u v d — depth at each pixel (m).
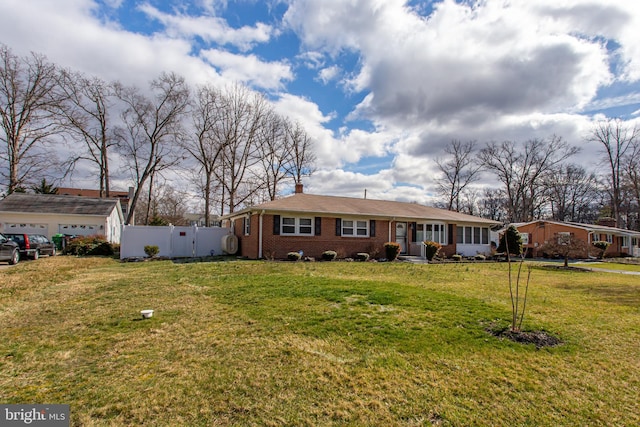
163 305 6.43
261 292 7.61
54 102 27.23
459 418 2.75
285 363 3.76
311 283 8.86
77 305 6.46
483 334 4.85
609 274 14.01
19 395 3.04
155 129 30.19
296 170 35.91
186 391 3.12
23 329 4.96
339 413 2.79
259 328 5.00
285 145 34.97
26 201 22.20
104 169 29.69
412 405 2.94
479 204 53.72
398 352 4.13
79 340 4.49
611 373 3.65
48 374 3.47
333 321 5.36
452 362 3.86
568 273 14.06
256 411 2.81
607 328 5.29
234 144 31.84
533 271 14.54
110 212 23.23
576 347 4.42
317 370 3.59
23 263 14.28
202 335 4.68
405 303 6.62
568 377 3.54
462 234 22.78
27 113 26.81
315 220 17.73
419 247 20.53
